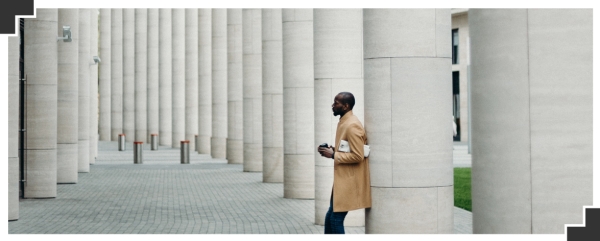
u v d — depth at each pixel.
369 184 8.33
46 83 17.27
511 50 6.57
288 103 17.11
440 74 8.05
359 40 12.84
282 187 19.75
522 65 6.52
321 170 12.93
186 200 16.70
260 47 23.84
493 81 6.68
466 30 45.84
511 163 6.62
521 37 6.52
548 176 6.50
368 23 8.19
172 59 44.00
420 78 7.96
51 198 17.14
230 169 26.20
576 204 6.47
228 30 27.84
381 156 8.12
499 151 6.68
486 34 6.72
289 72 16.95
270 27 20.42
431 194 8.03
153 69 48.38
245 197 17.34
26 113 17.16
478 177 6.90
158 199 16.89
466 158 30.45
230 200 16.73
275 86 20.62
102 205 15.76
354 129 8.23
